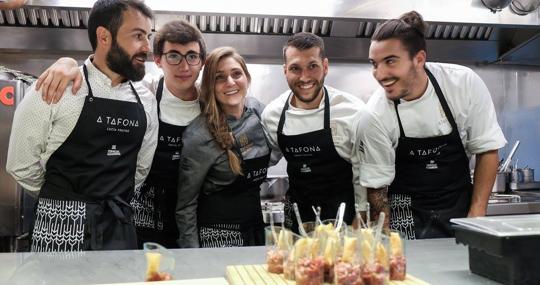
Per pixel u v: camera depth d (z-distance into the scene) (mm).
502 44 3330
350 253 1132
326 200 2264
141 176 1983
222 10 2754
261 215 2223
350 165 2232
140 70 1737
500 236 1145
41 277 1259
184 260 1455
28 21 2820
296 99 2201
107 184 1729
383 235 1203
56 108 1643
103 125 1704
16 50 2990
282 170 3285
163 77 2227
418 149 2021
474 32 3266
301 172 2244
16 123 1675
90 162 1692
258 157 2111
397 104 1988
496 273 1211
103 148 1718
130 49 1683
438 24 3051
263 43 3088
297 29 3072
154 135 1965
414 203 2080
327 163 2197
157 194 2207
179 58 1985
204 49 2076
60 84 1644
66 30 2861
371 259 1131
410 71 1841
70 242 1646
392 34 1798
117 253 1533
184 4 2725
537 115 3635
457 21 3018
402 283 1165
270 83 3297
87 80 1710
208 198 2098
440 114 1980
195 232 2061
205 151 2002
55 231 1653
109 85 1738
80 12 2797
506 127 3607
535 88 3629
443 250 1567
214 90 2023
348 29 3061
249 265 1345
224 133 1998
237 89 2027
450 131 1992
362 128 2045
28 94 1678
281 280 1188
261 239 2193
